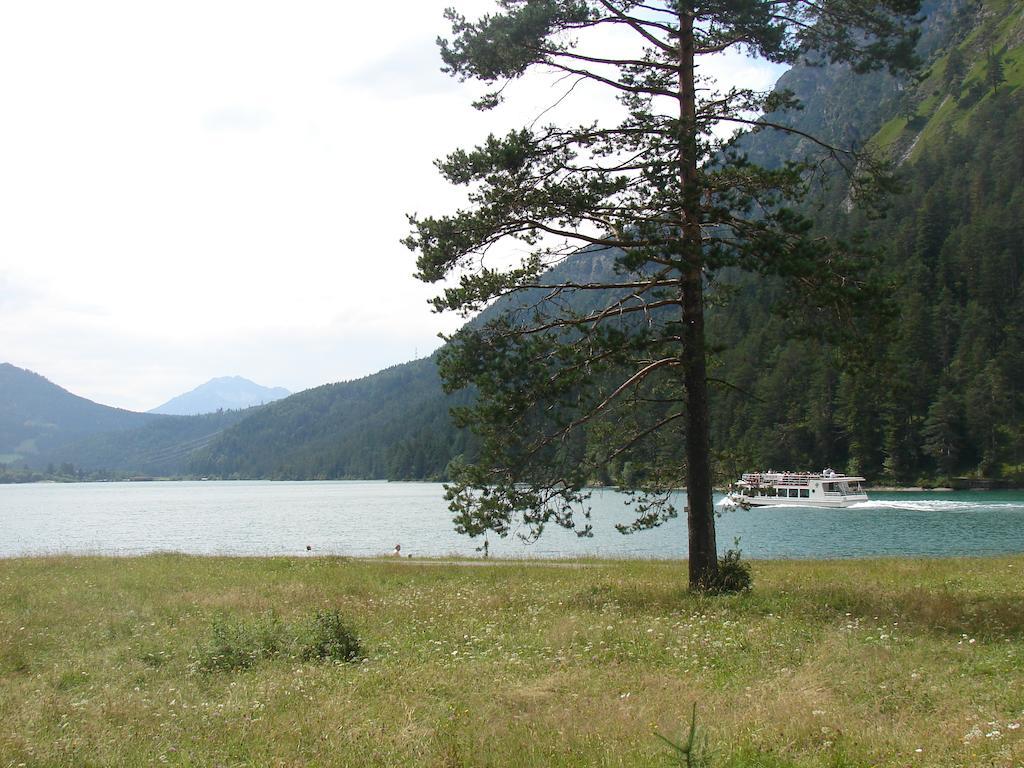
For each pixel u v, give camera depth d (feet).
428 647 38.91
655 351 52.21
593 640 38.37
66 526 252.83
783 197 48.49
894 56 49.83
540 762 20.75
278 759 21.89
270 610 52.65
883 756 20.18
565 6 50.34
